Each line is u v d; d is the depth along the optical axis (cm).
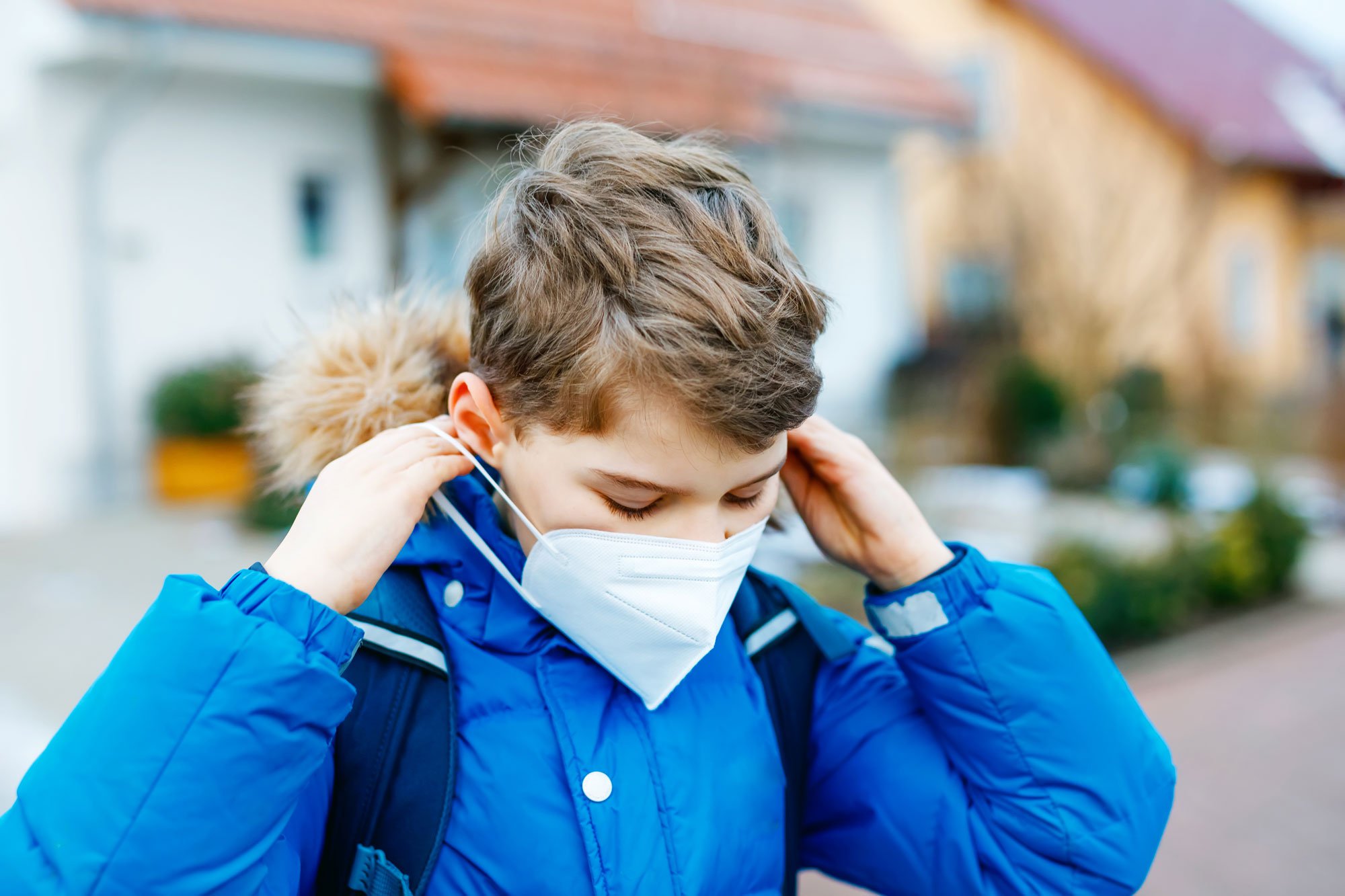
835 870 137
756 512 114
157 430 897
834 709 135
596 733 114
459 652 117
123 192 887
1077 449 1053
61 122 867
